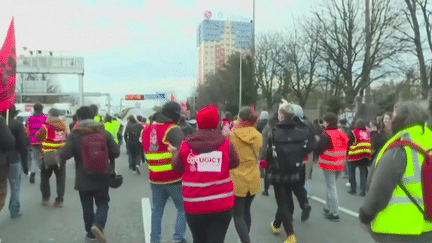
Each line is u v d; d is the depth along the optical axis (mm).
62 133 7027
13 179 6336
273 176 4871
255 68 45594
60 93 45625
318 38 32219
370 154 7961
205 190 3273
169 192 4758
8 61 5719
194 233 3416
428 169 2445
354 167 8539
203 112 3381
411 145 2469
